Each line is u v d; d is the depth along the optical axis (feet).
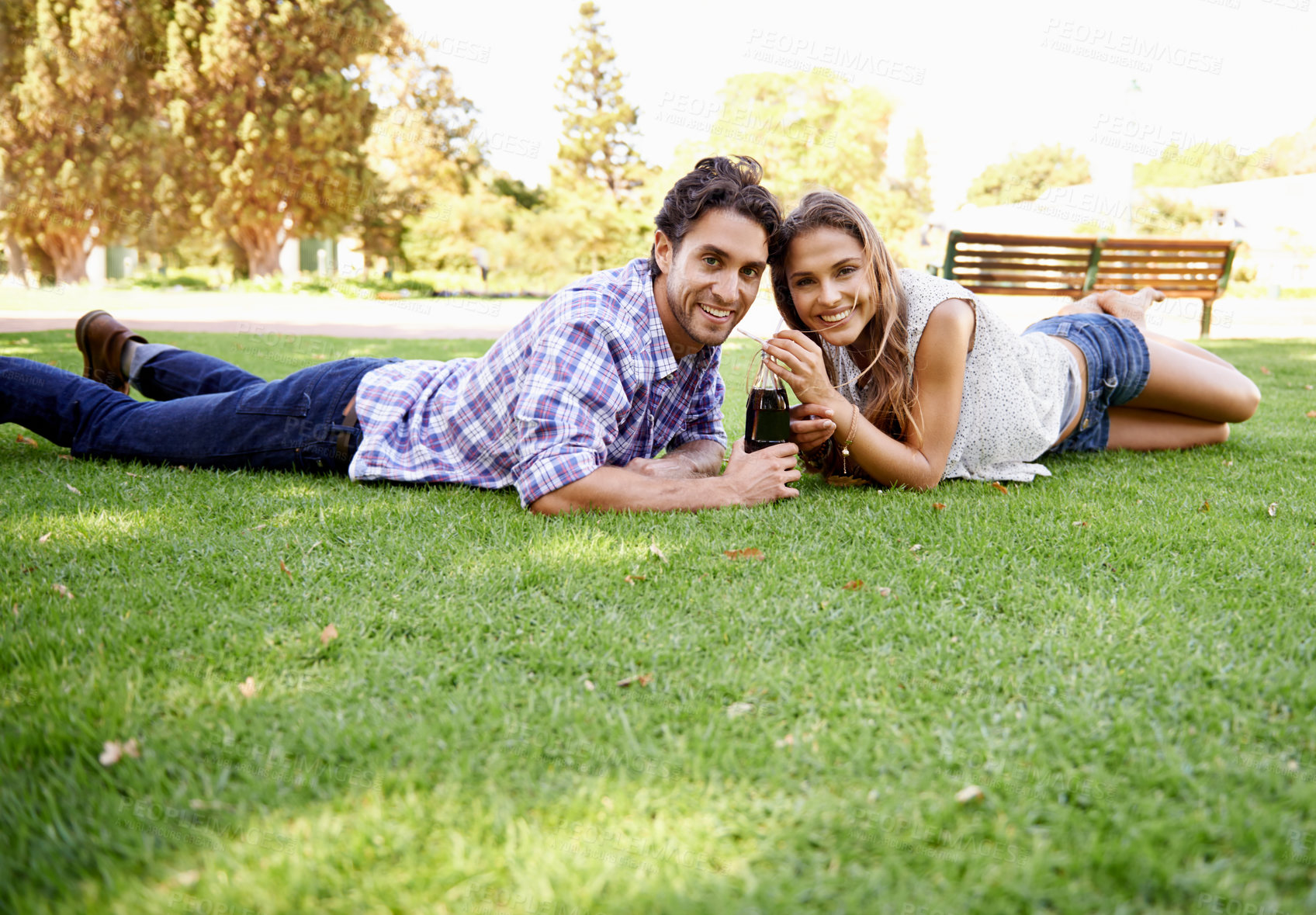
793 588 5.59
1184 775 3.57
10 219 61.46
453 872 3.06
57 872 3.08
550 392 6.95
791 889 3.00
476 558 6.12
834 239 7.27
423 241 62.08
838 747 3.82
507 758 3.76
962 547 6.34
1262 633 4.90
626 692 4.32
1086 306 10.39
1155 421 10.30
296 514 7.13
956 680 4.40
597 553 6.19
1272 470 9.10
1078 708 4.10
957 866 3.10
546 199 62.85
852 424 7.67
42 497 7.57
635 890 2.99
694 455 8.23
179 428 8.52
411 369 8.38
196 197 62.28
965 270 22.75
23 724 3.95
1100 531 6.73
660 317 7.26
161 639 4.83
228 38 59.67
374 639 4.91
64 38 60.08
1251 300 49.93
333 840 3.23
